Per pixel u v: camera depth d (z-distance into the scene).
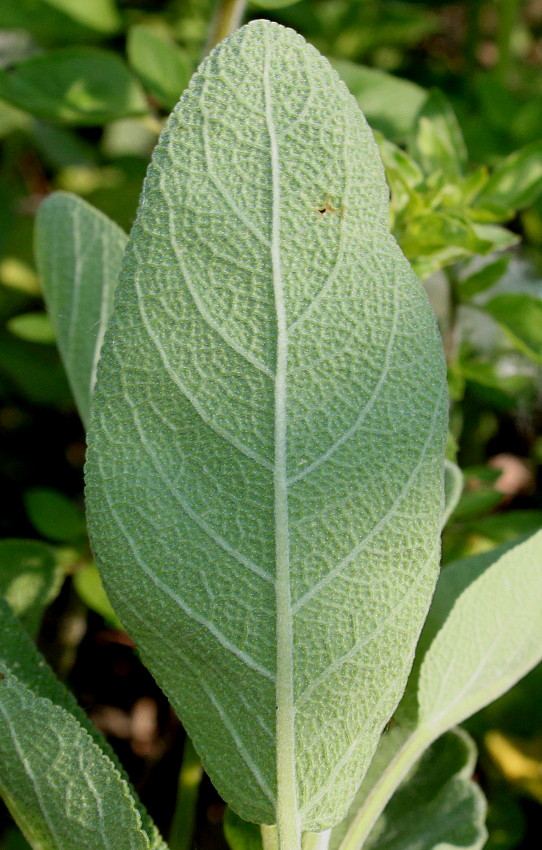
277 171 0.12
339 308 0.12
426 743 0.15
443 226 0.19
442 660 0.15
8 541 0.19
